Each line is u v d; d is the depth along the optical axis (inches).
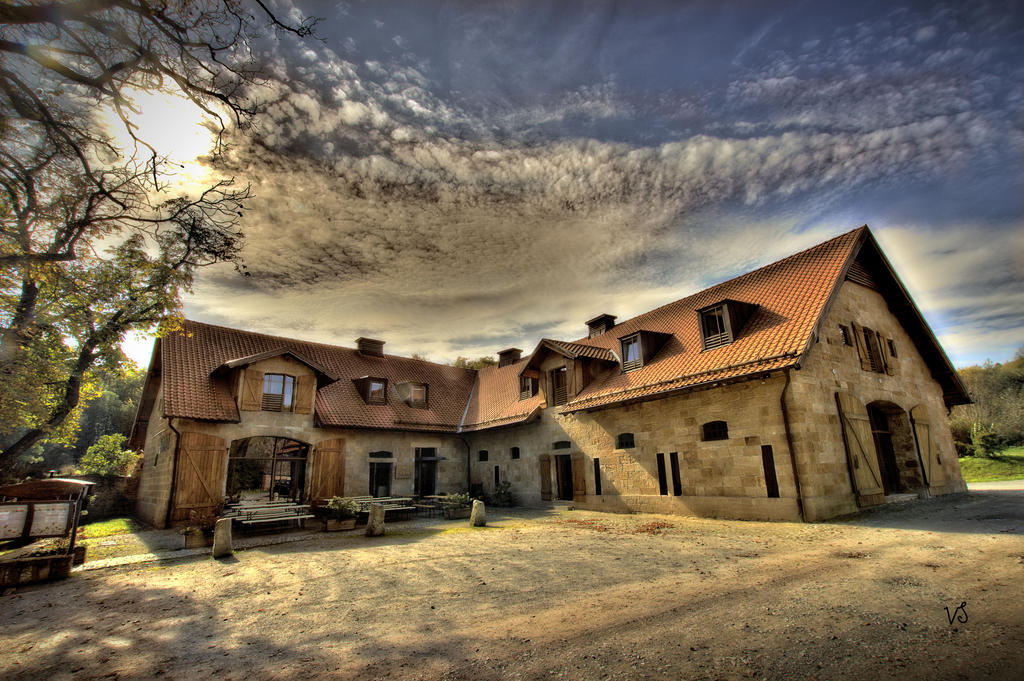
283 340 924.6
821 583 239.8
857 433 529.0
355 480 794.2
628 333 737.0
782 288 600.7
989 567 248.2
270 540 482.9
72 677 173.9
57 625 238.4
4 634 227.0
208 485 641.6
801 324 507.5
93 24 230.5
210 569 355.3
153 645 203.6
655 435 604.4
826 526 415.5
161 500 640.4
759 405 498.6
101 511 816.3
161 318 441.7
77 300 401.7
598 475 687.1
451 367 1152.2
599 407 665.0
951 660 148.3
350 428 796.0
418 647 186.1
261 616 237.1
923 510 487.8
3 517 366.9
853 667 148.1
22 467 1156.5
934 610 192.2
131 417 1782.7
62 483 402.9
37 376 454.3
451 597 254.2
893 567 261.4
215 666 178.1
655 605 220.7
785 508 462.6
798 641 170.2
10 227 325.4
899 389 639.8
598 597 239.5
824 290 534.9
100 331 429.1
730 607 211.2
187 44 264.1
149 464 776.3
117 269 405.4
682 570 286.0
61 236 348.8
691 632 184.4
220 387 716.0
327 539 483.5
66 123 293.9
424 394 973.2
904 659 151.4
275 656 185.2
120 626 232.2
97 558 416.2
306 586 291.3
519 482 832.3
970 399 748.6
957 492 676.7
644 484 610.9
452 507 657.0
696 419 557.3
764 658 157.8
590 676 151.5
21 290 392.2
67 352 470.9
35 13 211.8
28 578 328.2
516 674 156.3
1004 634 164.4
